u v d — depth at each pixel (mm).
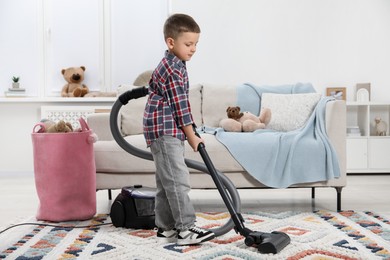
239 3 4871
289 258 1831
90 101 4938
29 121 5043
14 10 5082
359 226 2395
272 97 3496
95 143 2904
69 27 5113
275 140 2869
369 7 4930
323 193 3615
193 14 4859
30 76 5113
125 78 5156
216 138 2947
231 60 4887
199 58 4879
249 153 2855
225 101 3574
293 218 2613
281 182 2852
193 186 2902
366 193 3588
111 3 5117
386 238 2141
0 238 2223
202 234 2041
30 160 5051
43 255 1920
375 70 4945
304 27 4902
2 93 5113
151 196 2381
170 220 2170
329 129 2910
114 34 5133
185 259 1848
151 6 5137
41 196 2619
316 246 2004
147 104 2105
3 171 5020
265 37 4902
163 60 2066
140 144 2883
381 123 4848
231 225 2158
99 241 2146
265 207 3027
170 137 2033
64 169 2564
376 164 4676
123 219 2412
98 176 2908
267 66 4906
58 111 4898
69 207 2590
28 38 5102
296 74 4914
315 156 2854
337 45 4922
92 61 5137
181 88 2020
